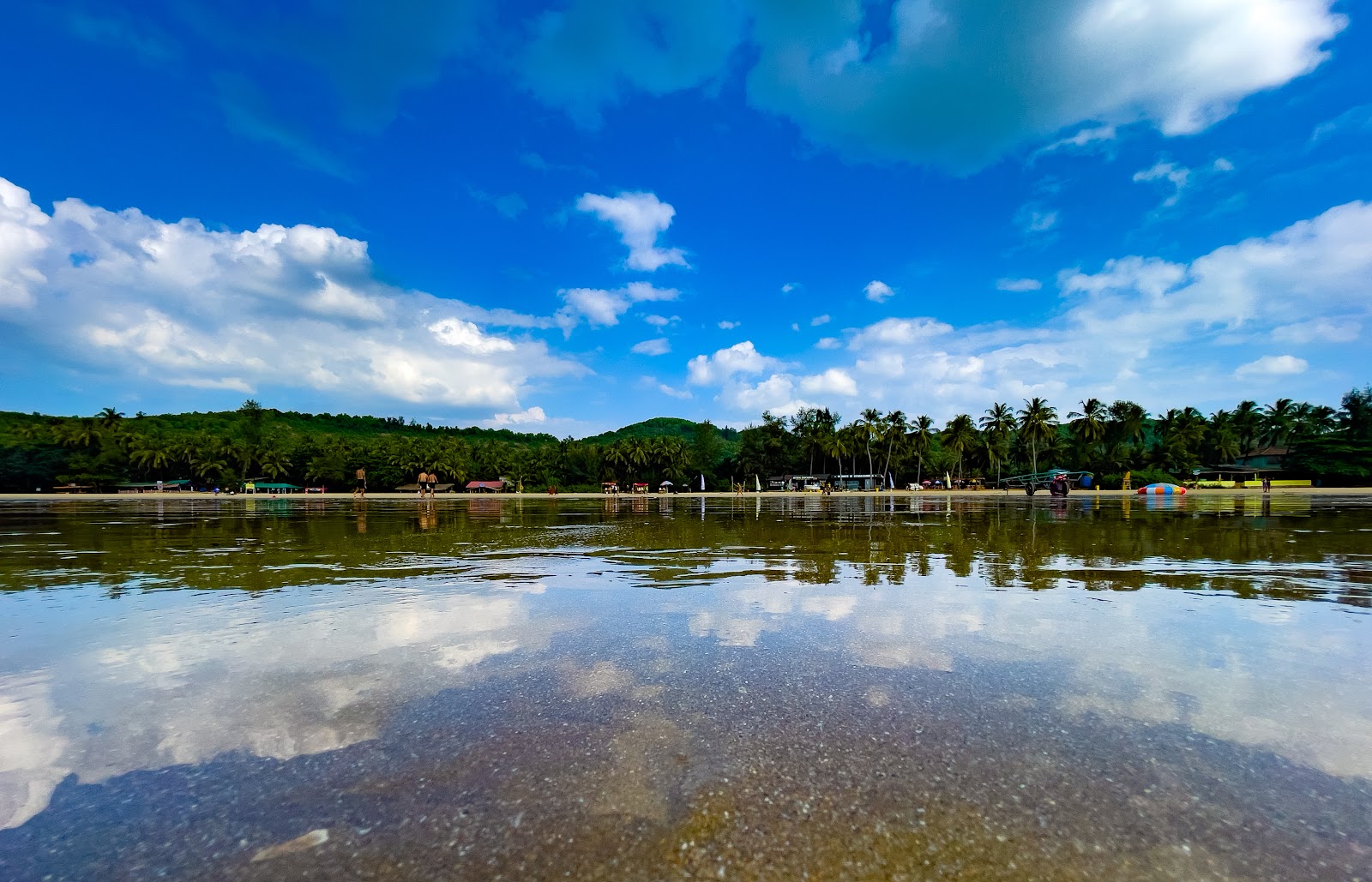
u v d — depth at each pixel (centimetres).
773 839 212
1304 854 203
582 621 515
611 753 274
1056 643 438
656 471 10225
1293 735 287
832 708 323
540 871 196
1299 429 8431
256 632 482
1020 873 193
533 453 10669
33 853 205
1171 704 325
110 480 8175
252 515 2317
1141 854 203
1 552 1012
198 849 208
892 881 190
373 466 9212
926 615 528
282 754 274
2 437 8456
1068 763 262
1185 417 8506
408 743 284
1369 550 920
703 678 371
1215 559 840
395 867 197
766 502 3847
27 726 304
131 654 423
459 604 582
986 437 9300
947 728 298
